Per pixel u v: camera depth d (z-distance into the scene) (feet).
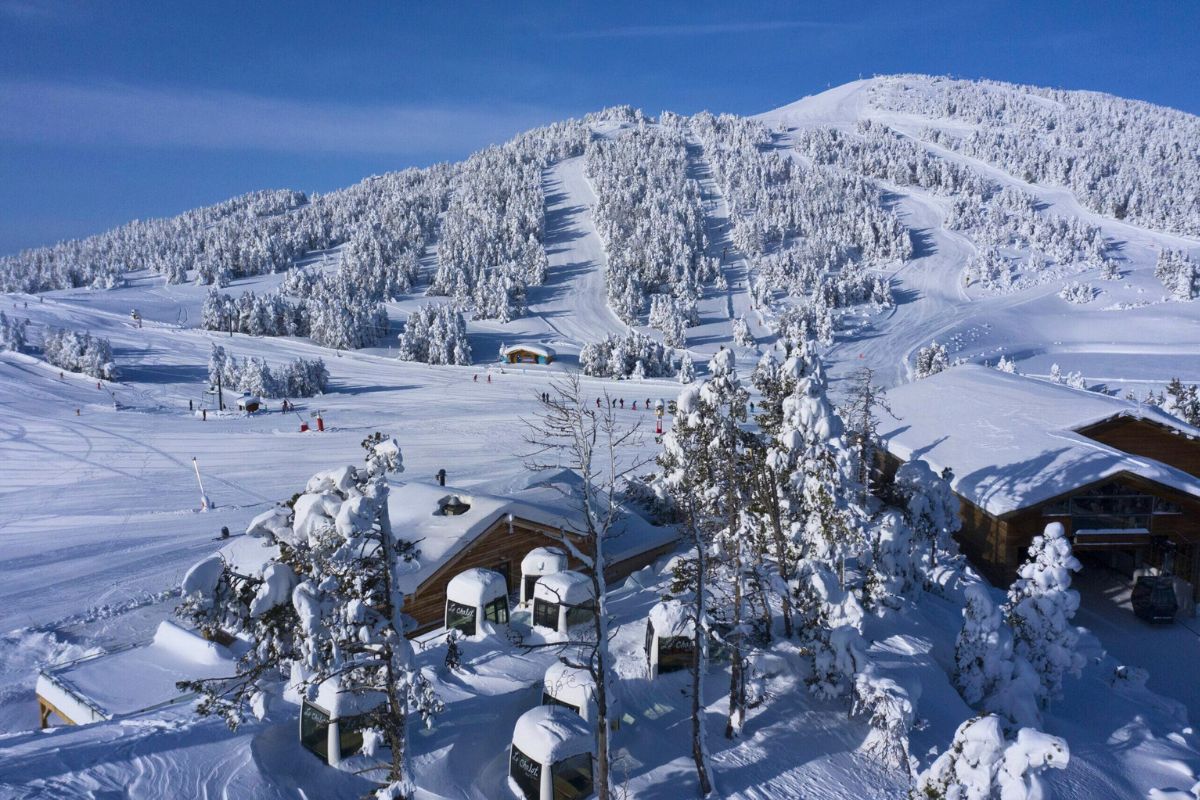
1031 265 554.46
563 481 97.19
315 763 46.83
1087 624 90.07
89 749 43.96
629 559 86.63
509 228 594.65
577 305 492.95
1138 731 61.21
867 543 60.23
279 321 402.52
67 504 133.69
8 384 257.75
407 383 289.33
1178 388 164.76
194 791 40.57
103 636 78.48
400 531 78.84
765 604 63.21
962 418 121.80
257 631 38.63
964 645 61.82
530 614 73.92
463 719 51.98
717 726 54.03
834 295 477.77
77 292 538.88
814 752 51.31
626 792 45.32
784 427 59.67
